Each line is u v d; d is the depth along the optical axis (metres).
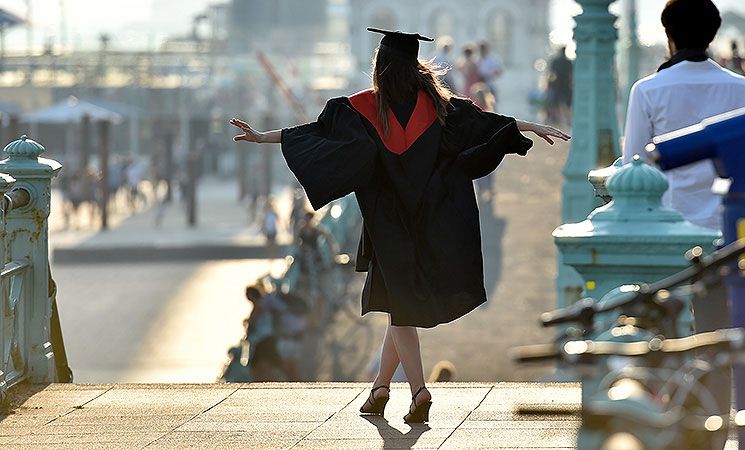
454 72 99.88
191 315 90.06
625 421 9.65
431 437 18.86
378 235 18.47
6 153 24.41
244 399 22.33
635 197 15.16
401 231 18.45
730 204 13.96
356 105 18.58
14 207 23.89
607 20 45.22
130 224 147.50
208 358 75.69
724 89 18.42
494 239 74.88
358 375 55.38
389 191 18.56
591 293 15.09
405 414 20.64
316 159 18.16
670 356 10.09
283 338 53.09
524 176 93.62
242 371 48.94
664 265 14.79
